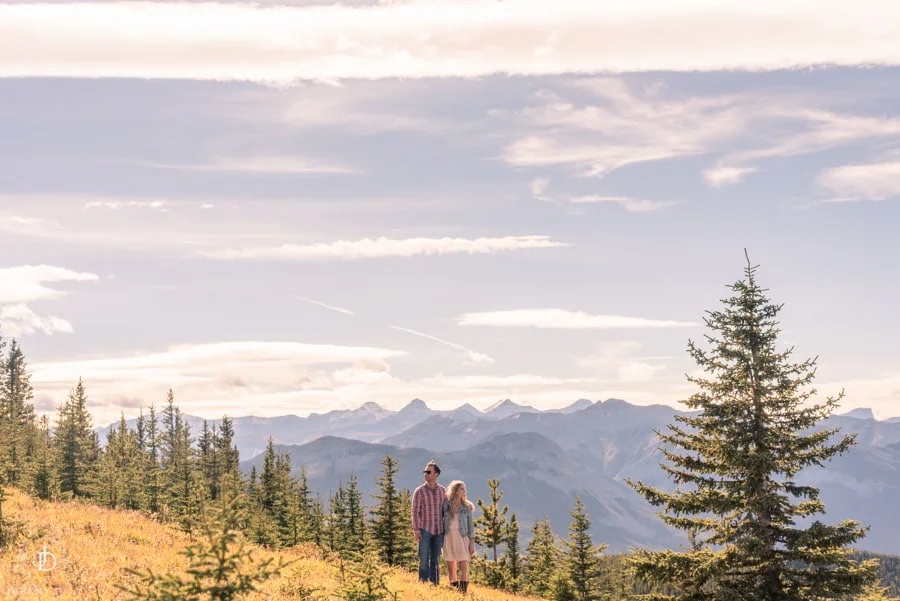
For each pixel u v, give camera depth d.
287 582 12.42
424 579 18.22
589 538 52.97
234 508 7.74
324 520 56.25
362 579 10.98
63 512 18.53
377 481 54.84
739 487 19.80
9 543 12.62
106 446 77.06
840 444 19.34
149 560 12.95
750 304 20.55
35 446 60.69
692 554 20.58
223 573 7.45
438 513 18.28
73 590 10.20
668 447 21.22
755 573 19.92
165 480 70.38
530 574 56.69
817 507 19.80
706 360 20.75
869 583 19.06
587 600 51.84
